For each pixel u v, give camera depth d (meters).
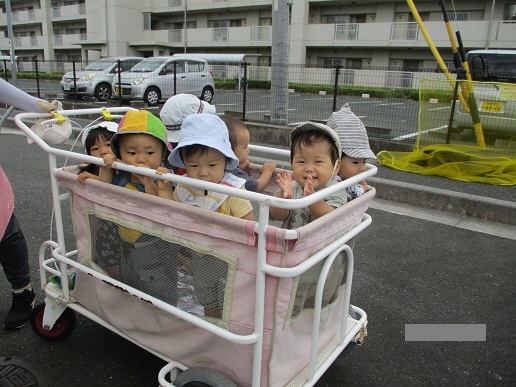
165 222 1.83
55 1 38.69
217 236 1.69
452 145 6.93
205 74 14.88
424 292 3.39
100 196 2.06
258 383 1.71
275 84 9.35
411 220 4.94
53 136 2.35
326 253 1.72
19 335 2.67
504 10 22.89
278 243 1.54
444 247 4.24
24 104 2.37
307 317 1.90
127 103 13.77
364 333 2.34
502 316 3.10
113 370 2.40
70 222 4.45
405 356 2.65
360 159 2.19
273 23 9.34
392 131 8.81
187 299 1.89
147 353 2.55
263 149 2.54
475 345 2.78
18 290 2.67
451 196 5.19
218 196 1.98
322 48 28.48
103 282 2.18
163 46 33.69
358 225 2.03
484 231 4.68
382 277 3.61
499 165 6.19
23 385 2.23
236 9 31.05
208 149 1.87
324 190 1.64
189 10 32.50
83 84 14.18
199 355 1.90
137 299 2.06
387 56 26.48
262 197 1.52
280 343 1.74
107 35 33.97
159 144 2.08
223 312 1.77
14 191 5.38
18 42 40.50
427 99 7.16
